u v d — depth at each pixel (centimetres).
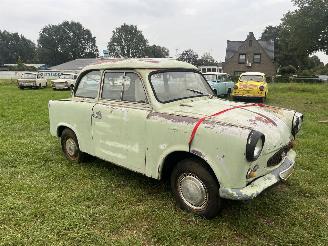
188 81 475
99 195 439
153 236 350
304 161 587
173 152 387
